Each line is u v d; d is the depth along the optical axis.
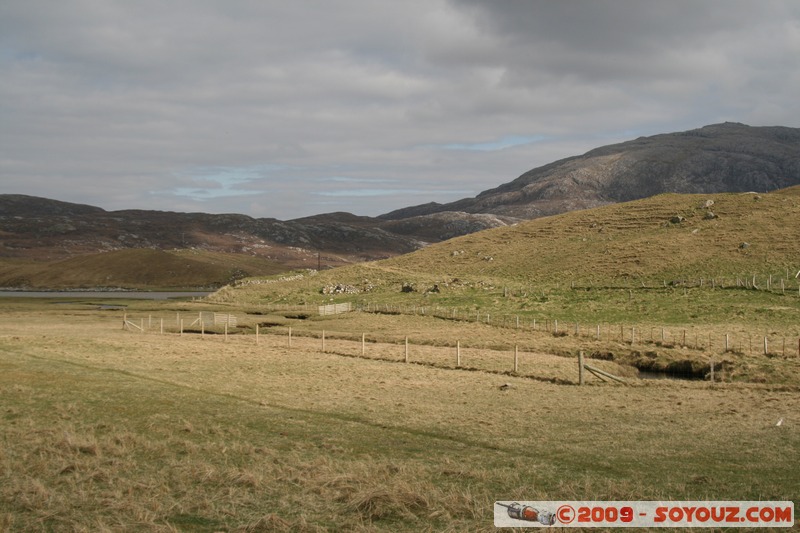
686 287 77.38
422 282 96.19
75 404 22.94
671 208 124.69
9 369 30.42
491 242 127.88
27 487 13.60
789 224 98.81
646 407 25.81
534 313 69.69
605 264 94.69
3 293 198.25
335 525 11.98
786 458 17.30
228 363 36.00
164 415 21.75
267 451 17.27
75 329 57.66
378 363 38.53
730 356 42.09
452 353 43.59
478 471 15.45
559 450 18.09
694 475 15.45
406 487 13.59
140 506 12.65
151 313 82.31
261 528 11.78
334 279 109.69
